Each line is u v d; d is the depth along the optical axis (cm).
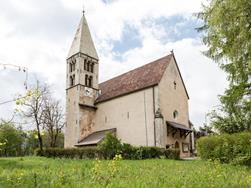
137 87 4234
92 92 4962
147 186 773
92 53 5147
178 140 4097
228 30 1367
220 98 1784
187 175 1051
